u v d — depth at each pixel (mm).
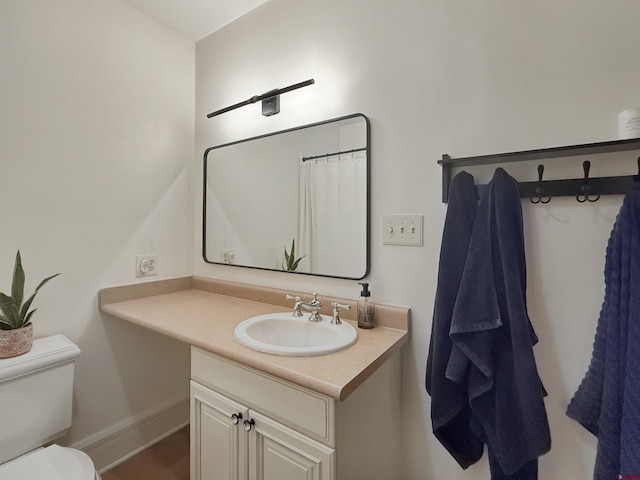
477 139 1142
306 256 1546
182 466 1663
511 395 948
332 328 1244
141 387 1802
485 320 957
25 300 1378
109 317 1659
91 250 1582
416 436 1266
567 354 1009
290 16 1605
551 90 1028
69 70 1496
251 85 1760
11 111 1333
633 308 808
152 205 1823
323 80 1495
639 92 917
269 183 1682
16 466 1052
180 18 1816
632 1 928
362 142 1369
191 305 1621
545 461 1040
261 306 1606
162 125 1869
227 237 1871
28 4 1372
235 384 1099
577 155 993
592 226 977
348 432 943
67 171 1495
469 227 1086
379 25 1339
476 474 1151
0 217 1312
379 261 1336
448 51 1194
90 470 1053
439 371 1067
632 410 780
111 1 1641
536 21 1051
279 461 986
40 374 1243
